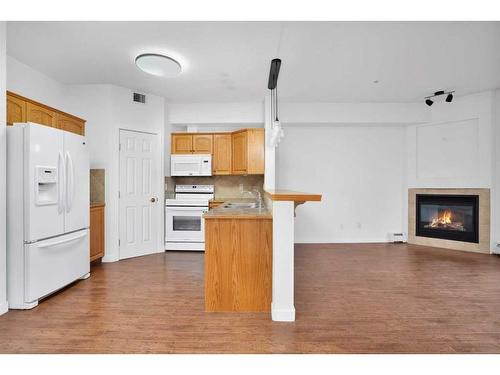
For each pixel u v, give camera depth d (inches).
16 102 107.8
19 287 96.2
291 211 89.4
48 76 147.0
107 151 159.0
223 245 97.3
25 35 107.3
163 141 183.9
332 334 81.6
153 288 117.5
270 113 182.2
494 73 147.9
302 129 215.8
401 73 146.9
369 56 127.0
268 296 97.4
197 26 101.9
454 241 190.4
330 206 216.5
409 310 97.0
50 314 93.3
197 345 75.9
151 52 120.7
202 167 190.9
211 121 195.9
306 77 152.0
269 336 80.5
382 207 217.5
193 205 184.5
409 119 198.5
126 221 166.6
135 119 170.4
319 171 216.5
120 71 142.2
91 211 143.7
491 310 97.0
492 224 176.4
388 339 79.0
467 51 122.5
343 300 105.6
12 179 96.0
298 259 165.5
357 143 216.5
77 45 115.3
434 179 199.0
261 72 144.2
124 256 165.3
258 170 185.6
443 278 130.6
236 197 206.7
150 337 79.7
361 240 216.4
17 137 95.7
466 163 187.6
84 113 160.2
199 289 116.6
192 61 130.9
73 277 119.0
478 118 180.5
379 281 126.6
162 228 183.9
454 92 178.1
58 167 108.8
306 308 98.7
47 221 103.4
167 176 195.6
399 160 216.8
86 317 91.4
